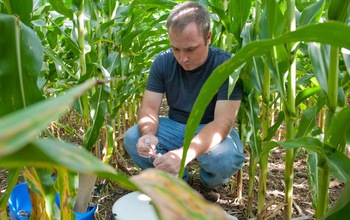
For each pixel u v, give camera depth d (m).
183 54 1.52
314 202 1.18
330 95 0.87
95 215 1.66
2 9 0.87
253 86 1.51
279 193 1.90
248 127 1.78
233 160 1.65
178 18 1.46
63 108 0.15
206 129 1.53
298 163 2.34
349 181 0.61
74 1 1.54
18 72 0.65
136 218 1.24
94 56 1.83
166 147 1.76
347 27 0.43
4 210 0.71
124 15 1.87
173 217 0.19
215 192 1.92
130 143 1.80
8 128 0.13
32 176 0.80
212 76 0.51
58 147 0.18
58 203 1.46
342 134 0.83
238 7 1.47
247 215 1.69
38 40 0.71
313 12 1.14
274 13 1.15
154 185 0.20
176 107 1.80
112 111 2.06
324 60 0.91
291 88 1.17
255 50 0.49
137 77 2.65
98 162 0.20
